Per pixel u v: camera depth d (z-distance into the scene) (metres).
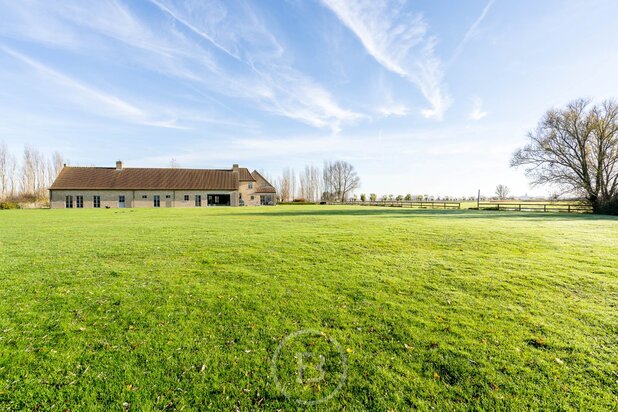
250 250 8.66
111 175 45.12
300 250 8.71
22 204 42.25
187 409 2.68
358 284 5.83
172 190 44.75
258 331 4.00
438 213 25.83
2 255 7.98
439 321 4.29
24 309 4.56
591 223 16.17
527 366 3.28
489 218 19.61
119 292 5.30
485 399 2.81
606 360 3.38
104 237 10.91
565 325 4.18
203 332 3.96
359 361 3.37
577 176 29.28
